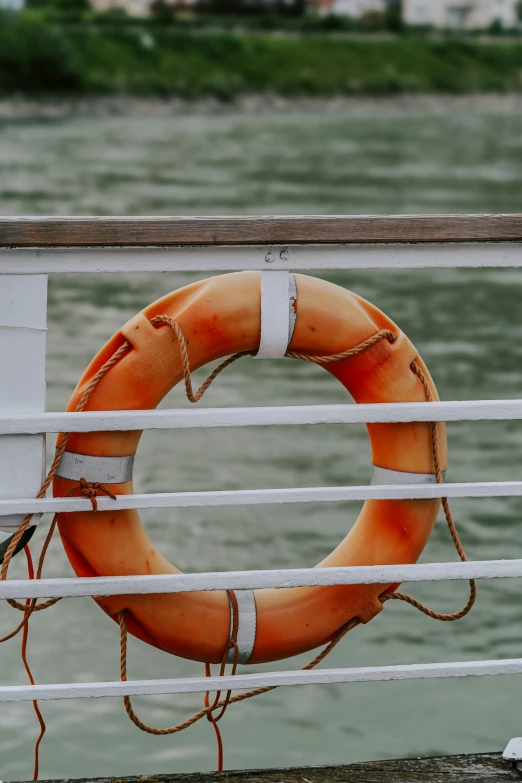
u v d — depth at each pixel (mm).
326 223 2705
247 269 2754
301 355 3018
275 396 14086
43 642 7094
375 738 6234
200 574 2762
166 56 85625
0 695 2713
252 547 8867
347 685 6789
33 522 2811
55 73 76625
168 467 11242
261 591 3180
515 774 2951
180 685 2791
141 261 2707
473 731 6297
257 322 2945
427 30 113125
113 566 2967
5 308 2695
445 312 19703
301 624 3143
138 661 6926
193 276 23250
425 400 3061
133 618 3066
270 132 65688
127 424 2703
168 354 2926
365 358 3027
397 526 3115
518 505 9852
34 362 2721
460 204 33906
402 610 7723
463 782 2906
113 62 81875
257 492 2754
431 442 3094
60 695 2742
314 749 6125
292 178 41469
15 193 35094
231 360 3021
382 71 96125
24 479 2762
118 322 18391
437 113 91125
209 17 104000
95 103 78438
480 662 2904
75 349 16359
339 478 10891
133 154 50500
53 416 2684
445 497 2891
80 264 2695
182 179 40469
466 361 16172
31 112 75125
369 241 2727
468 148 58375
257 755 6059
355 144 58969
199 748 6117
